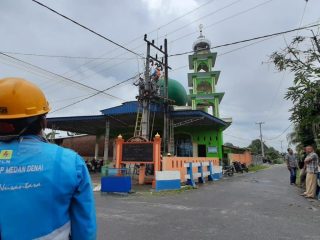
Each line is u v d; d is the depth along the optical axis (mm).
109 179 12211
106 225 6312
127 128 30188
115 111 24562
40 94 1870
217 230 5945
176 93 29734
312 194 10594
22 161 1601
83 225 1666
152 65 19859
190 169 15086
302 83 10508
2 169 1579
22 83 1814
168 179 13445
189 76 33375
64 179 1611
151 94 19547
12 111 1711
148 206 8828
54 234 1556
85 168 1753
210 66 33562
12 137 1680
